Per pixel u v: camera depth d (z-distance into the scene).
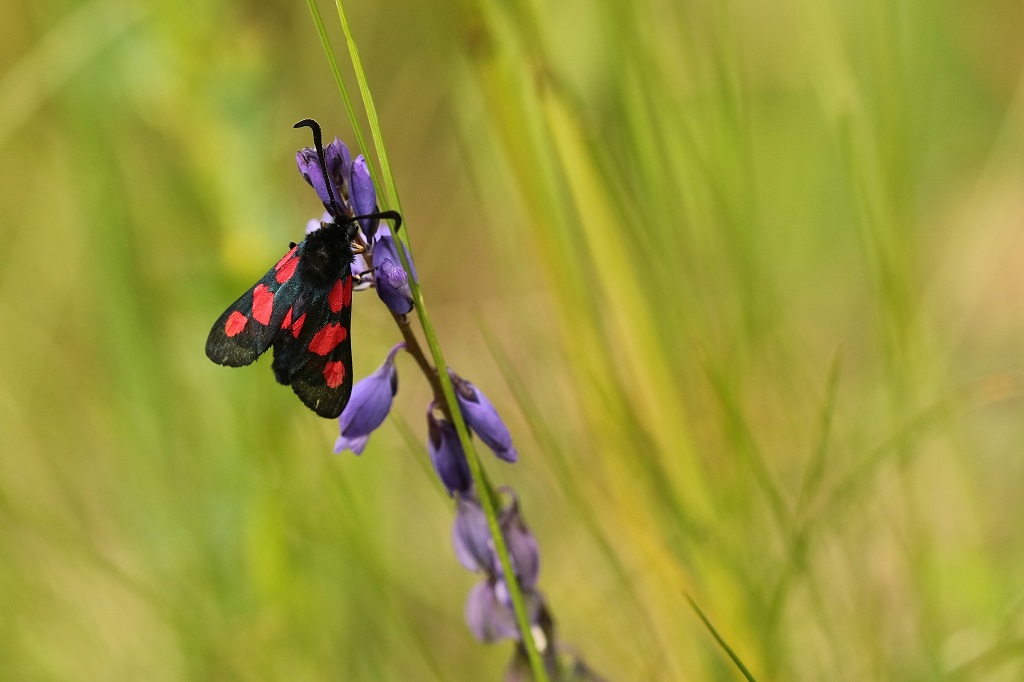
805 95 0.80
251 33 0.62
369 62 0.78
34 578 0.60
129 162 0.66
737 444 0.56
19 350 0.69
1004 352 0.74
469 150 0.60
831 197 0.79
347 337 0.51
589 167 0.57
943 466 0.60
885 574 0.59
